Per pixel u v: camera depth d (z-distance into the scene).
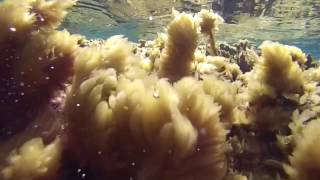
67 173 0.23
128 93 0.23
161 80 0.23
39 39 0.31
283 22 1.87
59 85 0.31
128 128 0.22
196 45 0.42
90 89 0.24
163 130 0.21
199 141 0.22
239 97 0.32
